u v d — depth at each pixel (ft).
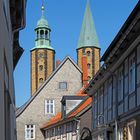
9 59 39.60
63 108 170.30
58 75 206.69
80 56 330.75
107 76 91.81
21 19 52.54
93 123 114.93
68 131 158.10
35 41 336.29
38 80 329.11
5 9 31.58
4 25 29.81
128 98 72.74
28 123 200.23
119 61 78.89
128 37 67.82
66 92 205.05
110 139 90.79
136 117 66.85
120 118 79.00
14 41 62.28
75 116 145.89
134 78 68.59
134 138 68.69
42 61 330.34
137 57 66.49
